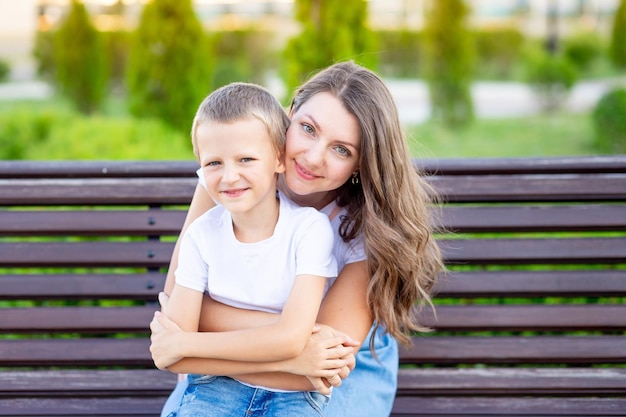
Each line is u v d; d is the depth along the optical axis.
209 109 1.73
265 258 1.80
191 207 2.00
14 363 2.27
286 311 1.72
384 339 2.09
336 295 1.86
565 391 2.25
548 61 11.16
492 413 2.24
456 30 9.41
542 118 10.23
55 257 2.31
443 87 9.52
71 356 2.27
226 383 1.83
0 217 2.33
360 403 1.92
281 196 1.88
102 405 2.28
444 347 2.27
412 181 1.89
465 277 2.28
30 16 14.03
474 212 2.31
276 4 13.21
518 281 2.27
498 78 13.71
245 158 1.71
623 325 2.24
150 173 2.39
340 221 1.96
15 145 6.39
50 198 2.34
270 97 1.80
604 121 8.38
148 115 7.66
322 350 1.72
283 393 1.80
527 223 2.29
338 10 7.06
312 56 7.11
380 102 1.78
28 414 2.25
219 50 11.82
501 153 8.16
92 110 9.27
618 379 2.24
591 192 2.30
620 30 11.85
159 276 2.32
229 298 1.82
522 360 2.26
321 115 1.75
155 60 7.57
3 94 11.52
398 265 1.85
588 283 2.26
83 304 3.12
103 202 2.35
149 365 2.30
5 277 2.30
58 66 9.22
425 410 2.25
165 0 7.50
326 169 1.78
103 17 11.29
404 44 12.86
